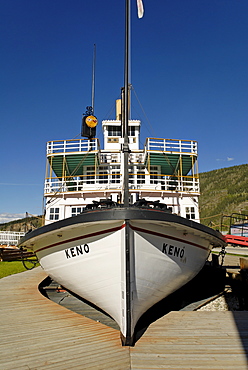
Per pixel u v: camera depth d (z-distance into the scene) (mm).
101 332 5918
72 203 13859
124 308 5867
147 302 6691
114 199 13516
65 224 6703
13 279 13227
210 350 4930
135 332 5906
